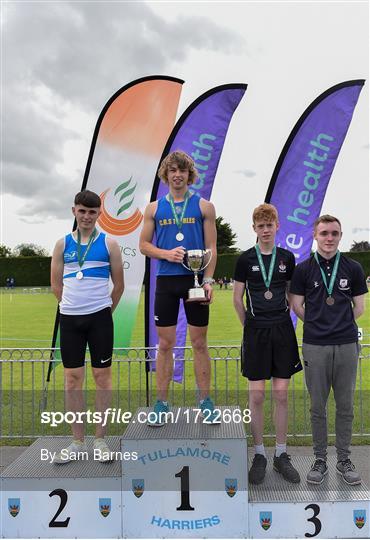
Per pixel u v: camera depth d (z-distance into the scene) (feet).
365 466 13.42
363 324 48.16
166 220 11.43
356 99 18.42
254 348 11.29
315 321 10.99
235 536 10.34
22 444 15.88
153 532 10.45
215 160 18.74
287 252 11.61
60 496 10.53
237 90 18.54
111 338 11.57
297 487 10.83
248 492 10.58
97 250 11.42
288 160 18.62
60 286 11.91
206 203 11.67
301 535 10.25
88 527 10.52
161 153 19.01
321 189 18.60
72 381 11.59
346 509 10.24
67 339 11.46
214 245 11.64
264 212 11.19
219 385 23.68
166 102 18.99
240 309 11.66
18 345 38.68
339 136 18.49
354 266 11.19
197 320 11.44
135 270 19.10
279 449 11.62
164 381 11.61
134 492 10.47
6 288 146.30
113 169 19.10
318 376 10.94
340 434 11.21
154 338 18.84
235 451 10.34
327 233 10.93
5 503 10.57
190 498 10.40
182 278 11.41
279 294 11.31
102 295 11.43
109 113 19.03
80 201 11.18
